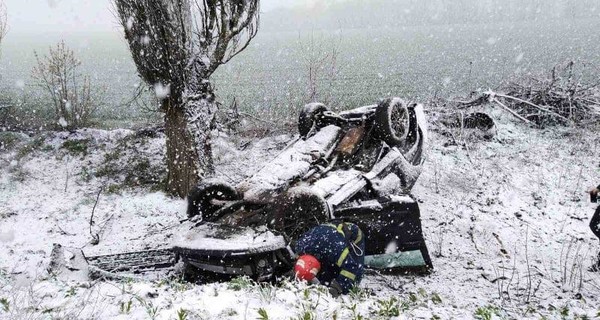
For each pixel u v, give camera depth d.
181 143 9.71
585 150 11.24
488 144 11.76
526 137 12.17
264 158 11.59
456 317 4.18
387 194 7.40
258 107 18.69
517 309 5.57
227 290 4.38
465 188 9.53
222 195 6.96
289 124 13.74
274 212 6.22
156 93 9.44
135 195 10.24
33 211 9.72
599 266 6.70
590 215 8.57
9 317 3.65
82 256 6.09
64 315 3.64
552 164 10.62
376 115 8.16
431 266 6.64
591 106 13.17
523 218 8.48
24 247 8.13
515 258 7.15
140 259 6.84
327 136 8.24
